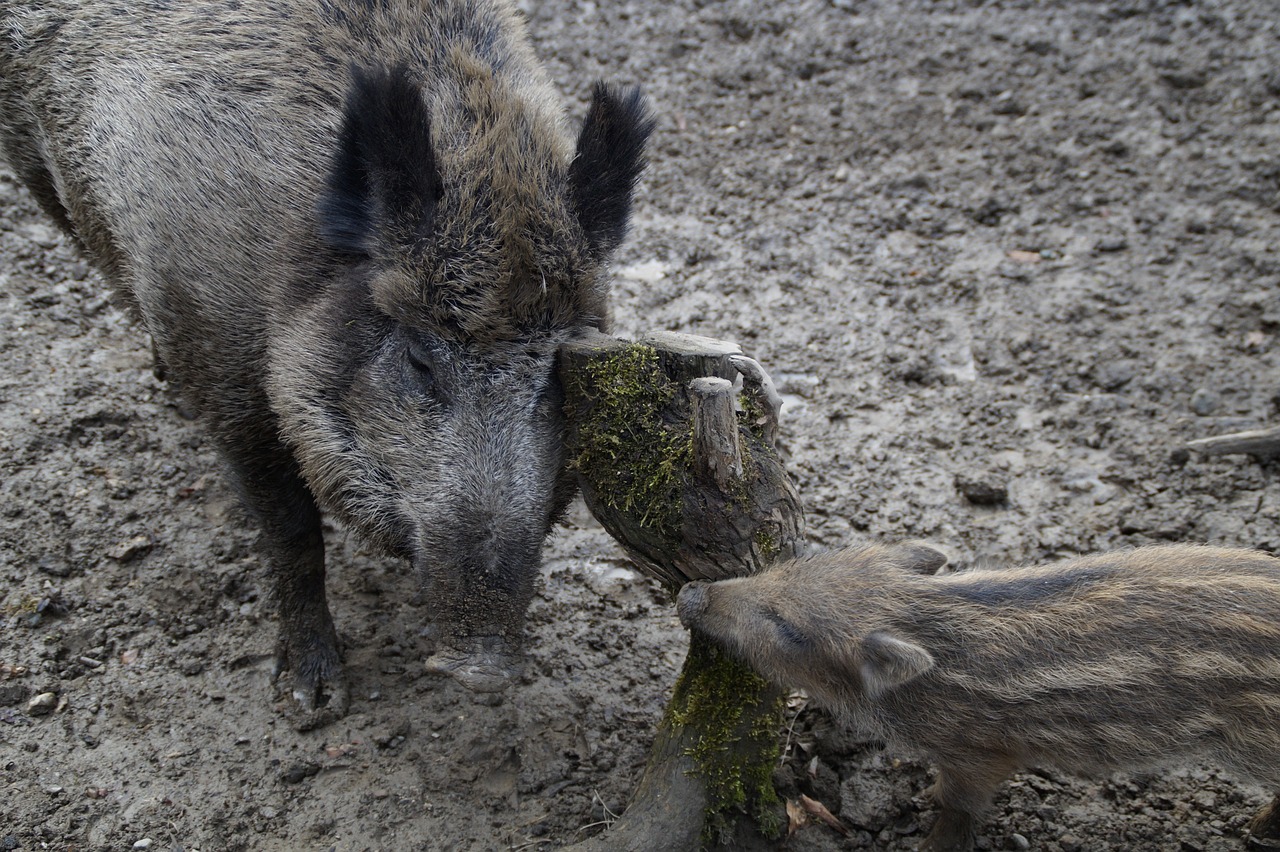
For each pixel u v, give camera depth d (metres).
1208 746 1.45
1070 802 1.59
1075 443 2.02
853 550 1.59
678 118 2.70
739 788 1.50
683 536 1.48
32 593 1.75
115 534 1.83
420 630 1.79
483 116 1.49
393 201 1.42
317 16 1.59
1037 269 2.30
